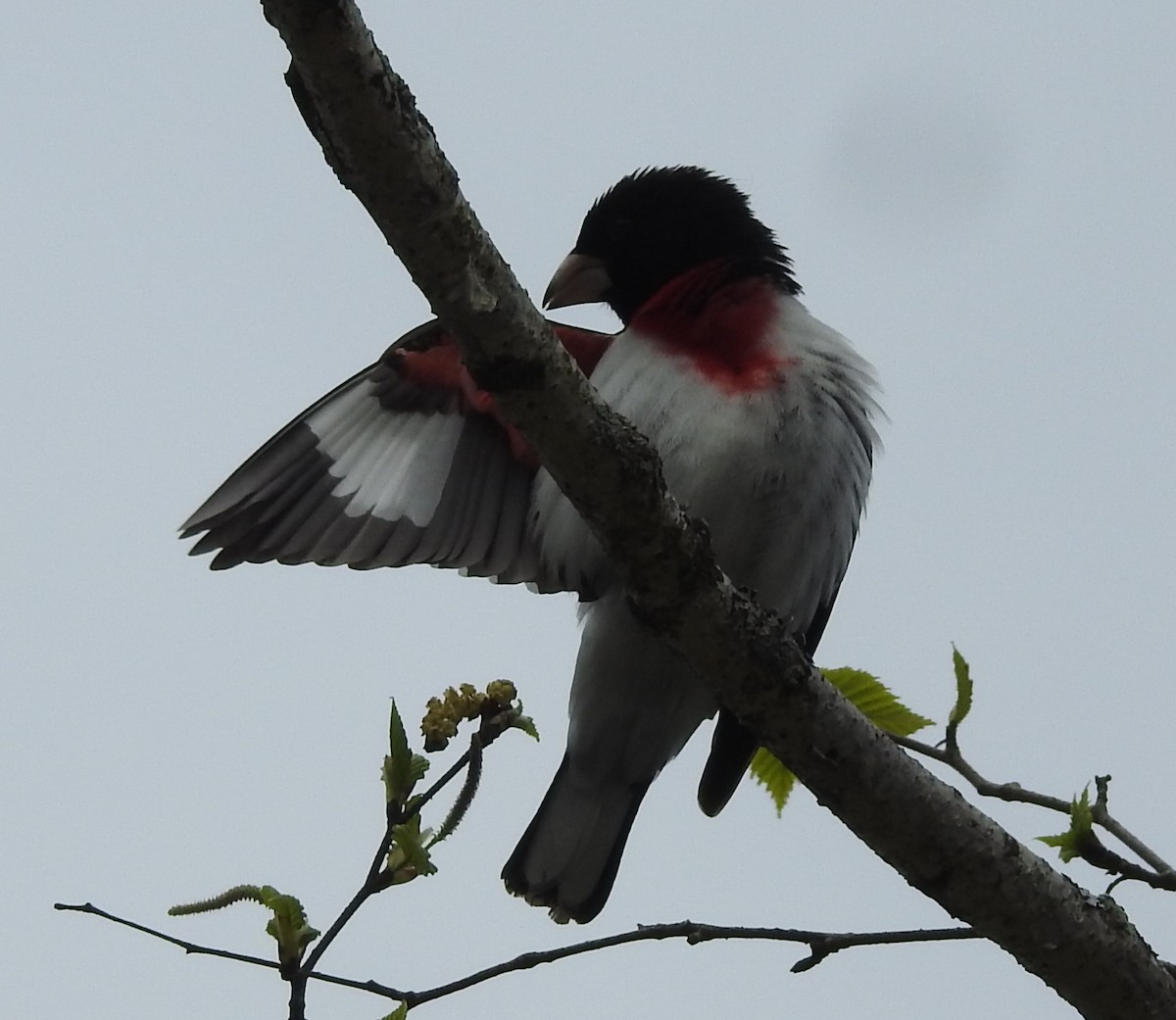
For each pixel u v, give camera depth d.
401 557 9.34
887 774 6.94
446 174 5.43
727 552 8.82
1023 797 7.61
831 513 8.91
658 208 10.31
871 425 9.09
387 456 9.50
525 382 6.02
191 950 6.62
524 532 9.44
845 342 9.19
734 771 9.32
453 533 9.41
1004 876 6.95
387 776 6.52
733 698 6.93
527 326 5.91
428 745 6.58
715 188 10.30
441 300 5.77
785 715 6.88
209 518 9.18
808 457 8.72
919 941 7.14
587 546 8.83
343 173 5.38
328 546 9.26
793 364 8.86
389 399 9.56
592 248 10.57
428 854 6.44
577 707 9.13
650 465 6.31
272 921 6.59
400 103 5.21
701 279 9.15
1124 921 7.03
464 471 9.52
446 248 5.58
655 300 9.20
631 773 9.28
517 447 9.49
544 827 9.38
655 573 6.60
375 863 6.51
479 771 6.56
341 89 5.10
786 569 8.91
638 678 8.91
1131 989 6.97
